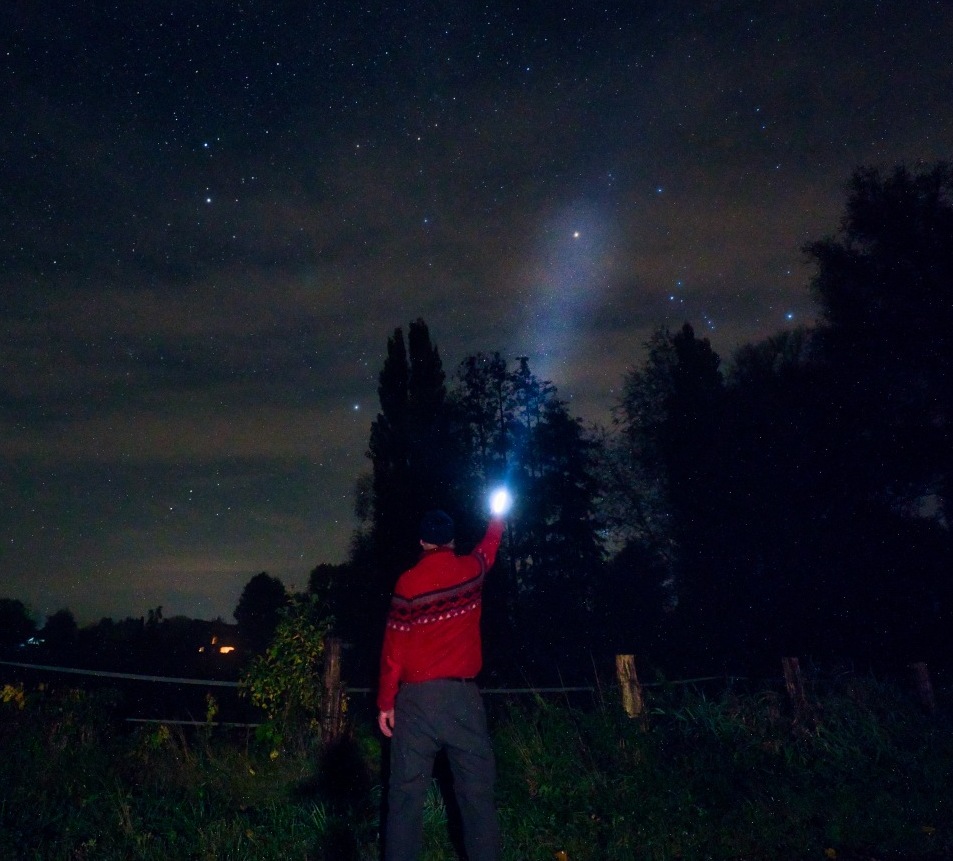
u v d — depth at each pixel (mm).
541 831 5426
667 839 5488
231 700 9969
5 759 5977
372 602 22938
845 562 18422
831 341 18719
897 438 17516
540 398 30000
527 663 21891
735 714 7613
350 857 4941
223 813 5512
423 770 4293
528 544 28359
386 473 26094
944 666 17156
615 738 6836
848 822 5961
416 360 28078
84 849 4785
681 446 23703
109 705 7395
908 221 17797
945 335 17156
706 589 21953
